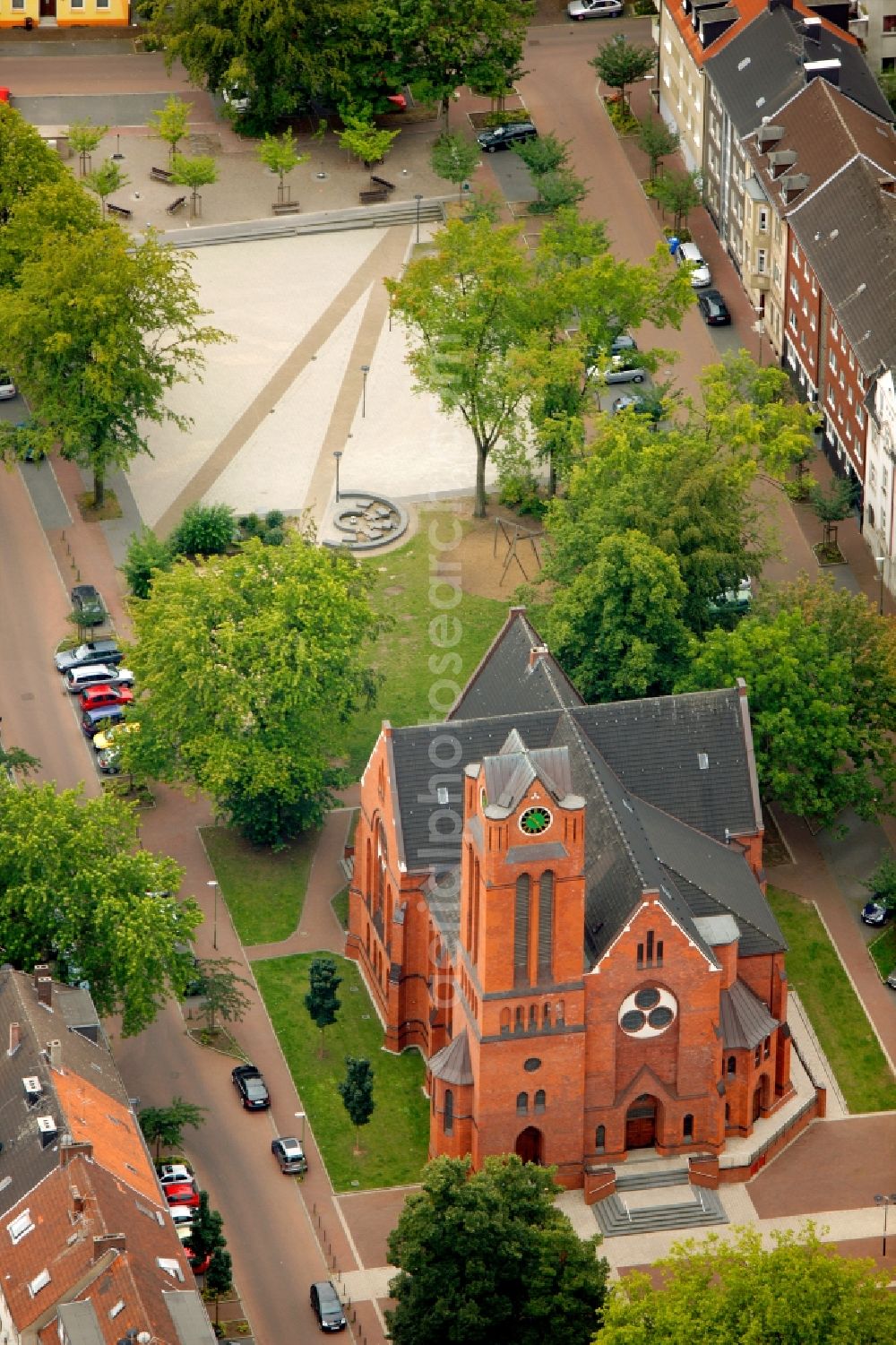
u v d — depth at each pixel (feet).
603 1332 631.15
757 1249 639.35
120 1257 627.46
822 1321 617.21
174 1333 620.49
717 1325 620.49
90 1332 614.34
